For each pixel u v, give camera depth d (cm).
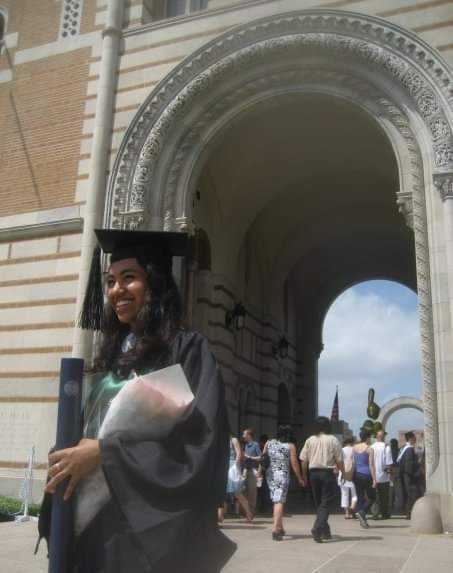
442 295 1048
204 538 172
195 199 1554
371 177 1947
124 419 183
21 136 1511
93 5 1558
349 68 1246
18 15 1647
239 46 1318
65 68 1523
